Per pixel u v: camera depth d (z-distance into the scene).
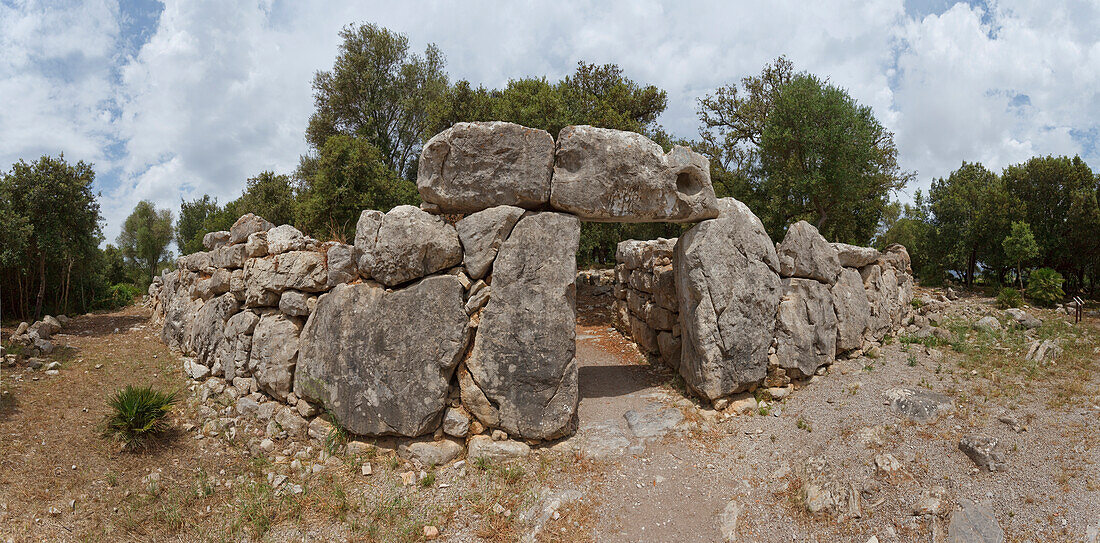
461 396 5.97
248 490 5.27
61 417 6.12
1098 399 5.88
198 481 5.41
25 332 9.77
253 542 4.61
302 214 16.98
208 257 8.55
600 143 6.12
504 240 5.98
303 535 4.71
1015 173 19.70
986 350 7.66
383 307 5.93
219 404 6.93
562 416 5.96
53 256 12.99
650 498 5.23
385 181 17.12
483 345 5.92
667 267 8.48
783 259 7.45
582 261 25.55
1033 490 4.58
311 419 6.43
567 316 6.00
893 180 18.73
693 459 5.80
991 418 5.63
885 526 4.57
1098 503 4.32
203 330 8.06
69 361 8.27
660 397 7.27
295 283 6.63
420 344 5.82
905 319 8.93
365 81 22.31
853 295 7.85
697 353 6.78
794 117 15.30
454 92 17.45
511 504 5.12
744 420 6.48
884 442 5.49
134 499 4.96
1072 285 19.47
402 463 5.77
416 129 23.25
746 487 5.32
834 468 5.28
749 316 6.82
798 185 15.21
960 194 23.08
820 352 7.28
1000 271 21.05
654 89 19.77
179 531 4.70
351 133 22.88
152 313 13.12
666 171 6.36
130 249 35.03
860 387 6.74
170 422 6.35
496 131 5.93
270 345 6.70
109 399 6.16
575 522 4.93
